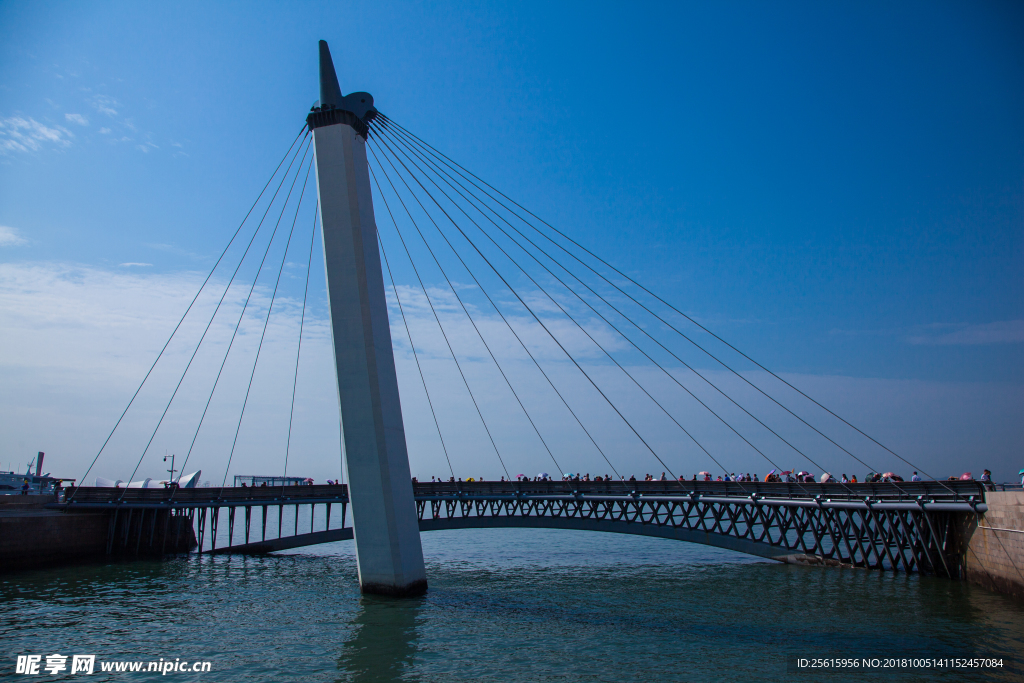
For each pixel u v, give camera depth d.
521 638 19.86
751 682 15.73
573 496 39.97
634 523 39.03
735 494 37.03
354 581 31.39
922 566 30.20
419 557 27.45
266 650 18.44
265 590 28.38
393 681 15.82
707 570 36.16
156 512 42.91
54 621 21.83
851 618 22.19
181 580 31.48
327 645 18.98
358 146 28.34
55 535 36.34
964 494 27.27
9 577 31.50
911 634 19.75
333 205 27.03
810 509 35.88
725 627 21.34
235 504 42.06
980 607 22.92
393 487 25.89
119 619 22.23
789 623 21.75
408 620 22.16
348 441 26.11
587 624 21.80
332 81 28.61
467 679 15.96
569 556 45.41
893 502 29.69
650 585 30.59
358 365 26.05
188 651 18.31
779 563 36.56
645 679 15.98
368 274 26.83
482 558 44.16
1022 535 22.75
